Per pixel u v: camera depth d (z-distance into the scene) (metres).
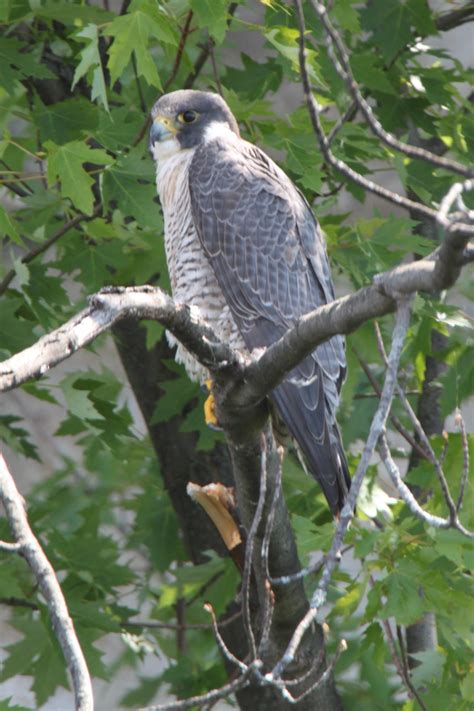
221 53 12.39
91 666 9.98
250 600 9.18
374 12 10.43
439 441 9.21
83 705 3.82
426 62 15.41
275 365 6.20
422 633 11.30
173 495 11.91
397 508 9.39
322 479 8.00
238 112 10.13
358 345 10.40
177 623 12.05
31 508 11.17
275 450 7.24
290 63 9.48
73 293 17.11
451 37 22.48
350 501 4.29
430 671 9.79
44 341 4.94
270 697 10.40
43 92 11.41
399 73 11.04
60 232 10.01
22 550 4.14
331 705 8.67
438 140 12.08
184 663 11.55
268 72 11.02
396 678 11.80
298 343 5.80
